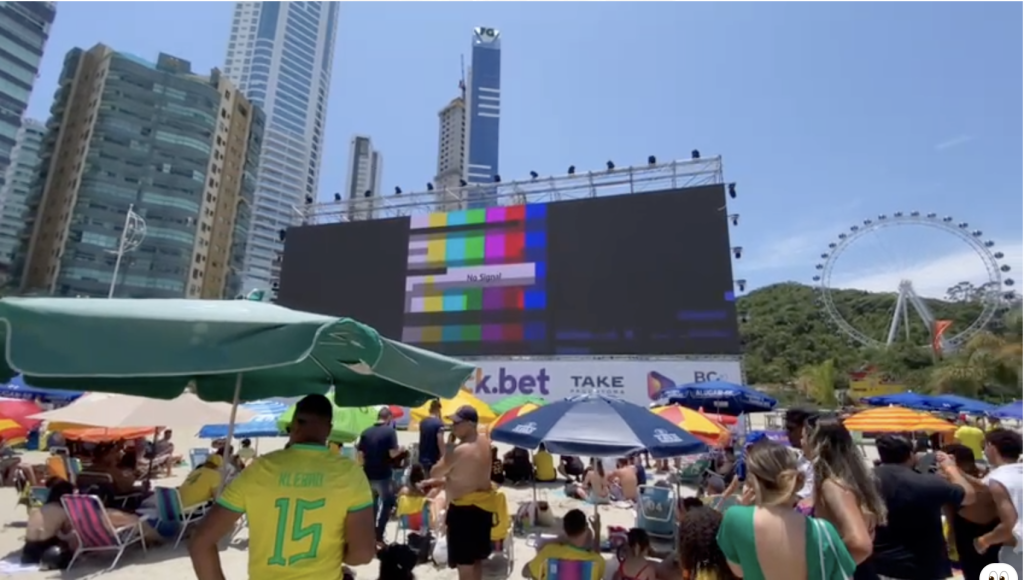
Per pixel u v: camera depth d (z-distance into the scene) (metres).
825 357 73.50
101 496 6.98
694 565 2.73
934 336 59.59
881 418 9.59
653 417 4.64
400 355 2.90
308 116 136.00
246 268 111.88
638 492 7.32
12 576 5.43
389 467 6.68
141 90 74.50
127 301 2.30
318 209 28.41
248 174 88.31
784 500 2.16
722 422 11.98
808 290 89.06
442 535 6.71
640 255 21.08
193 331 2.11
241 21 135.25
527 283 22.53
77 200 68.88
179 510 6.61
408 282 24.41
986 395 39.72
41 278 71.12
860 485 2.56
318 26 143.62
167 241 73.50
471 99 167.50
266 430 7.51
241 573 5.62
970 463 4.25
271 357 2.12
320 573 2.19
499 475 10.65
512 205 23.67
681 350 19.66
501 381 21.78
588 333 21.08
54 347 1.95
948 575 3.04
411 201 26.75
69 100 76.06
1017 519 3.36
